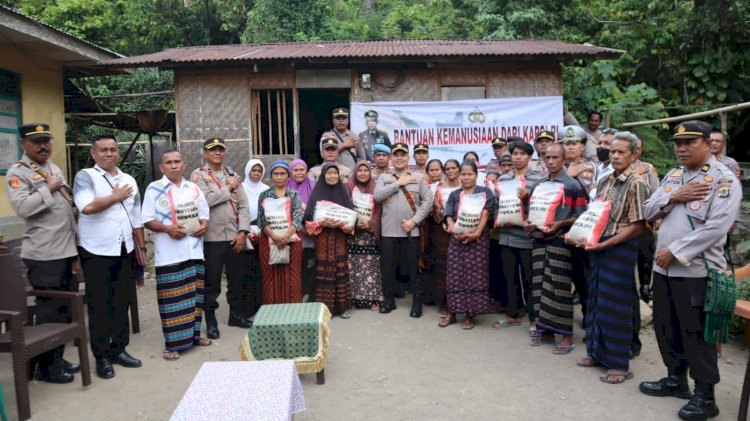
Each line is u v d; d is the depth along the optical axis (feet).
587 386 12.35
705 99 34.22
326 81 24.80
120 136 43.68
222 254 16.02
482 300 16.57
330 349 14.98
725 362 13.92
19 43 23.48
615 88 33.42
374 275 18.80
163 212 14.15
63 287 13.48
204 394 7.92
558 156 14.35
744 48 32.89
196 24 56.39
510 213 15.72
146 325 17.70
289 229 16.60
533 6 37.68
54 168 13.53
